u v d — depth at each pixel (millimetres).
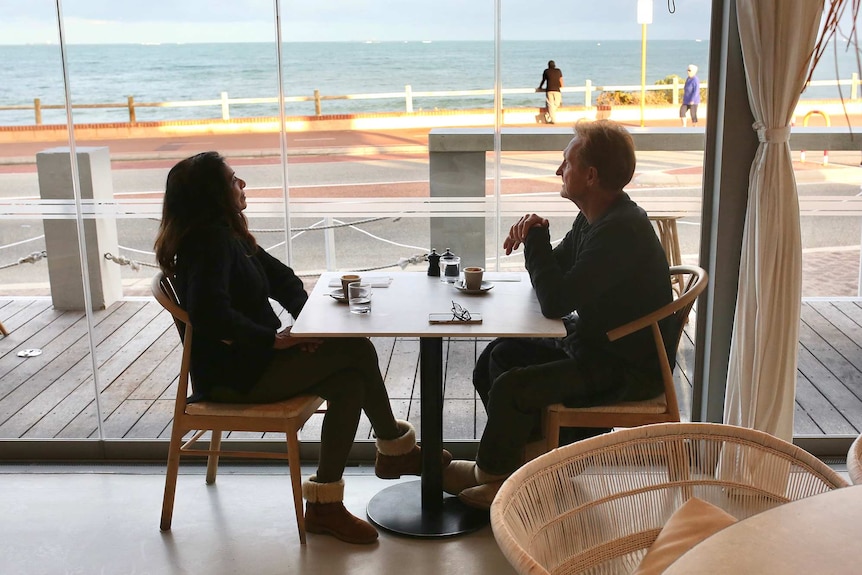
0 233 3268
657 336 2678
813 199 3088
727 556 1165
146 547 2771
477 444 3299
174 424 2754
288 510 3012
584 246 2686
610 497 1587
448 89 3078
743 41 2855
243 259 2771
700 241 3152
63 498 3092
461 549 2744
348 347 2814
